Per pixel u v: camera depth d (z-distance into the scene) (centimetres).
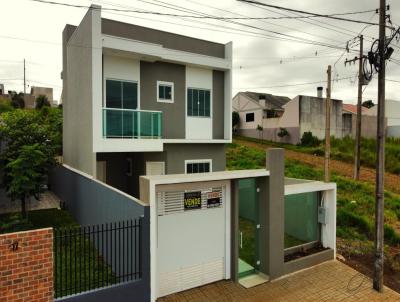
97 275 698
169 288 705
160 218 689
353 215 1265
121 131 1096
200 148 1379
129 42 1126
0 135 1170
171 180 664
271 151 810
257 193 827
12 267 492
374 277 775
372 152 2806
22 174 1049
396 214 1452
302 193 927
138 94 1230
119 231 636
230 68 1414
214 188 766
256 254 830
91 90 1063
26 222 1041
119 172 1378
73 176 1211
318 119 3462
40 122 1384
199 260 746
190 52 1327
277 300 707
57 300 537
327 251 931
